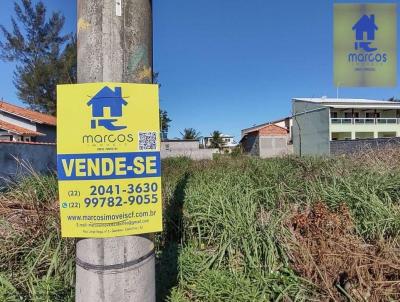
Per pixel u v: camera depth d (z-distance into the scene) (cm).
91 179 190
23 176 616
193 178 730
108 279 192
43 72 3847
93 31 191
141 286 199
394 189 462
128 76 193
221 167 995
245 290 289
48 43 4116
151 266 206
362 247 317
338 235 338
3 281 281
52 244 337
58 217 365
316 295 279
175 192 539
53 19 4119
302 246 323
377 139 1897
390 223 352
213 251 360
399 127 4106
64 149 189
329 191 457
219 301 284
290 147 4272
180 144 3847
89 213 190
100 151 190
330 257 303
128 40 194
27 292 286
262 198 486
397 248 313
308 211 393
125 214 193
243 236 347
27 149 1030
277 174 663
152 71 209
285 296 279
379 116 4278
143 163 195
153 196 198
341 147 2286
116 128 190
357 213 400
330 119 3653
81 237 194
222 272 320
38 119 2658
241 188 534
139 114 193
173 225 436
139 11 198
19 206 439
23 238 346
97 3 191
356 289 272
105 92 189
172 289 300
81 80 195
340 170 627
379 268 285
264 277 303
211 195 459
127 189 193
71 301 270
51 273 311
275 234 343
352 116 4219
